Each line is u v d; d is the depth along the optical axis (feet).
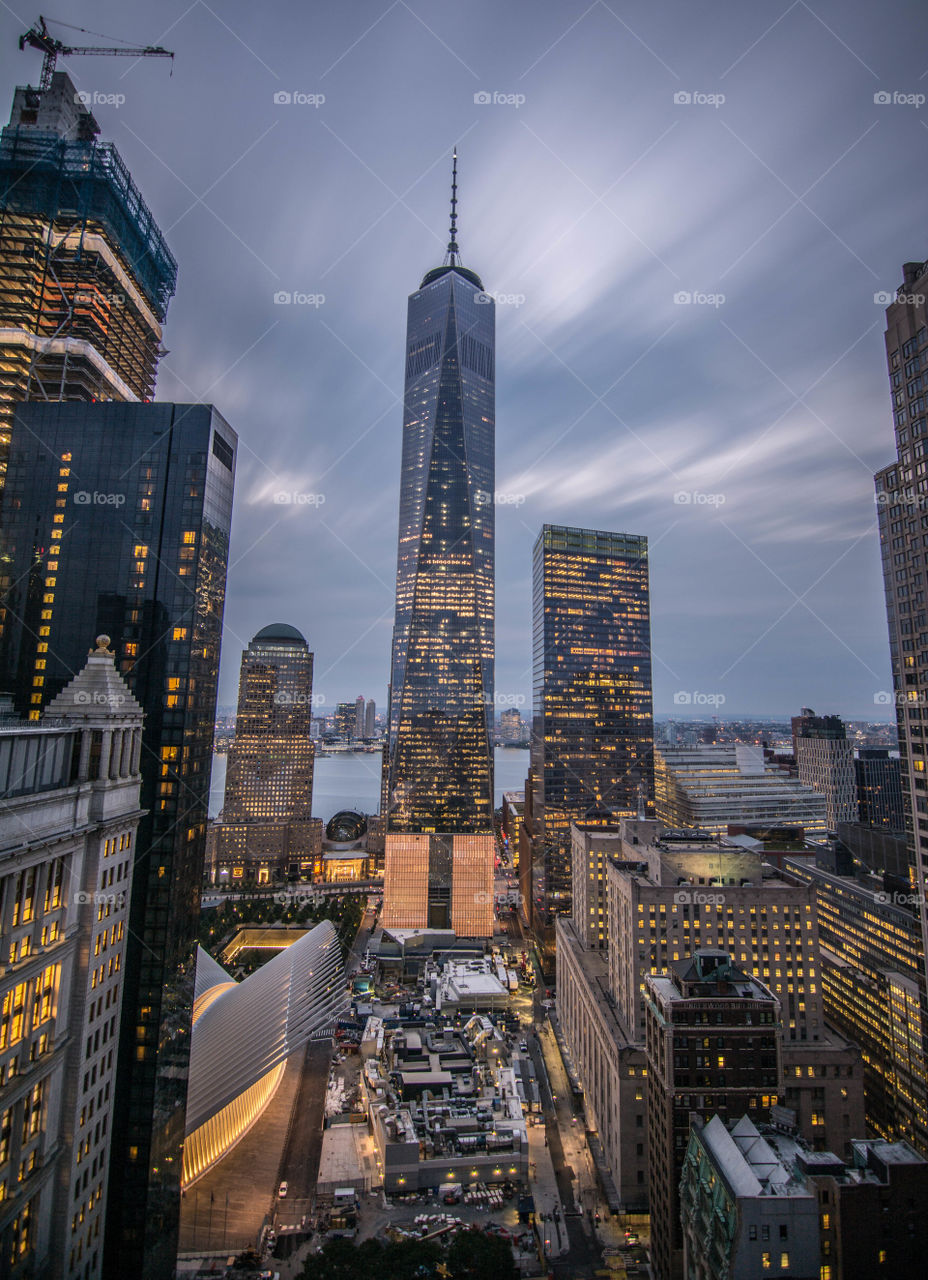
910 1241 265.13
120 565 419.74
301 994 631.15
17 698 410.52
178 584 416.67
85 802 278.46
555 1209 444.14
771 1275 263.08
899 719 466.29
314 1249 402.11
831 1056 456.04
